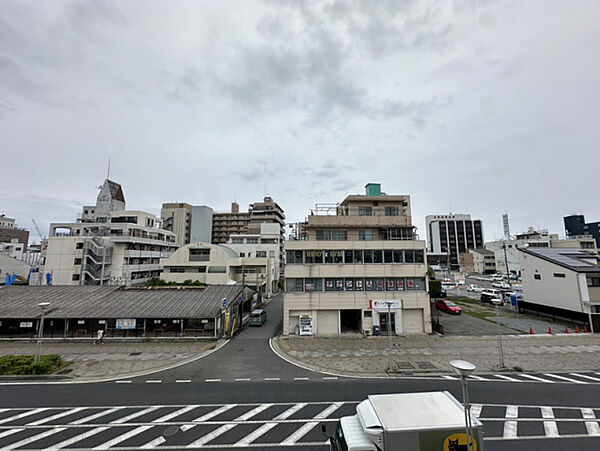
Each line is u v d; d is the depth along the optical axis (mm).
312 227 28406
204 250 51812
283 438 10461
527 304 34812
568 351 21000
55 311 25609
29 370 16797
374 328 26203
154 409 12703
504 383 15492
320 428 11062
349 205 30297
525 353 20578
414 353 20766
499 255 86688
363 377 16500
